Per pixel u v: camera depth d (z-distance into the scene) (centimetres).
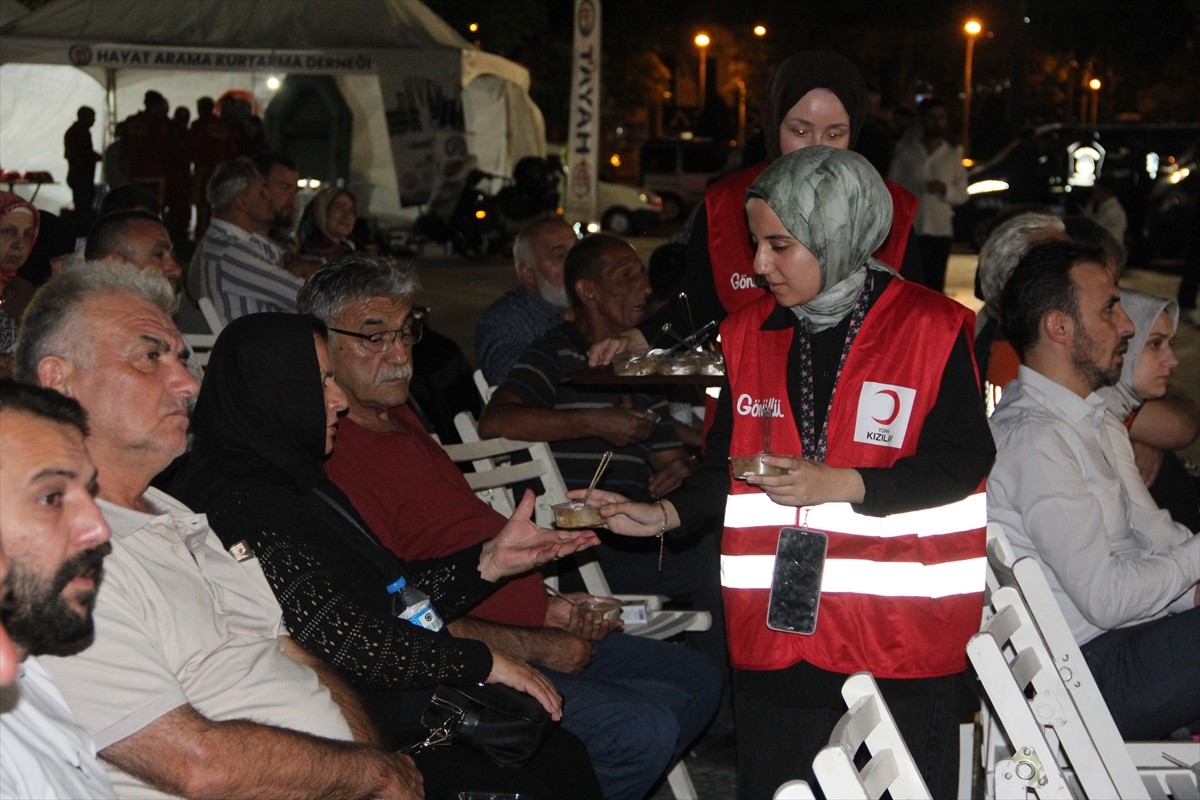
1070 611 383
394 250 2238
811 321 300
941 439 295
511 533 355
